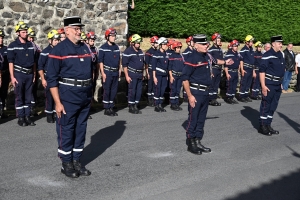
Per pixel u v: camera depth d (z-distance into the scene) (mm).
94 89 10531
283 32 19766
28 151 7000
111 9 12242
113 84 10227
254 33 18469
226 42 17672
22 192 5352
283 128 9672
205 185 5836
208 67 7191
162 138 8203
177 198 5340
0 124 8789
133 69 10570
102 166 6434
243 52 13523
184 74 7090
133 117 10148
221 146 7855
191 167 6562
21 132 8195
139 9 14805
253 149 7758
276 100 8922
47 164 6406
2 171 6047
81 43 5922
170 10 15523
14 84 8602
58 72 5711
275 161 7090
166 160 6855
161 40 11062
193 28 16156
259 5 18453
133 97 10664
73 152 6070
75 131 6023
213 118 10469
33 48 8828
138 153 7164
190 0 15945
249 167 6703
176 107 11430
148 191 5531
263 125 9000
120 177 5992
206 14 16500
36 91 9766
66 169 5961
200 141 8086
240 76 13898
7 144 7352
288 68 16172
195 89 7168
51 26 11109
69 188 5535
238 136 8688
